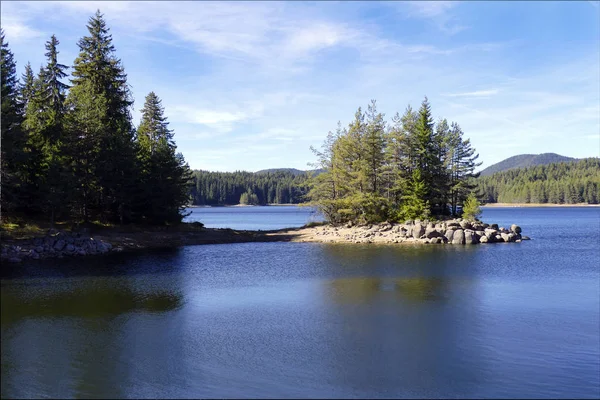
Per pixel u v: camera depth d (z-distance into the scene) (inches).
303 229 2262.6
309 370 518.3
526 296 874.1
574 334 643.5
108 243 1599.4
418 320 711.7
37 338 620.4
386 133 2375.7
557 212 5595.5
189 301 834.8
